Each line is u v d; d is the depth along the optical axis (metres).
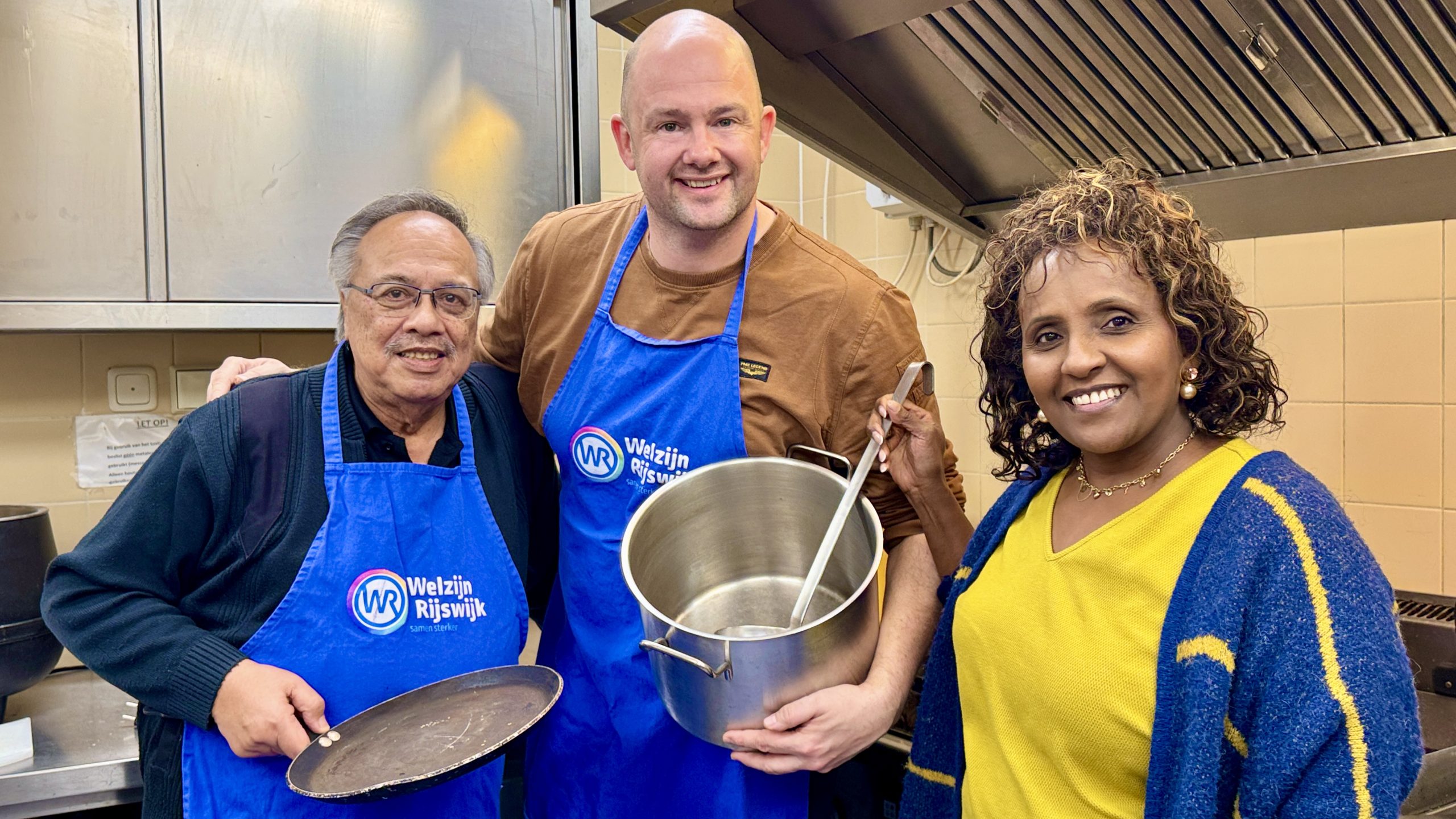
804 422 1.09
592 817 1.15
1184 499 0.73
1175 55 1.12
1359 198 1.25
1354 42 1.03
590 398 1.13
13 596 1.37
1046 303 0.74
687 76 0.98
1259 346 1.62
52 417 1.73
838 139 1.33
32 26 1.50
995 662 0.81
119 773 1.29
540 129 1.83
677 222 1.03
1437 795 0.93
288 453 1.01
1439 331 1.45
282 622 0.97
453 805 1.06
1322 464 1.58
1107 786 0.73
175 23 1.57
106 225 1.56
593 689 1.16
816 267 1.10
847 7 1.10
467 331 1.02
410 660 1.02
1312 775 0.60
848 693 0.93
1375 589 0.63
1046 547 0.81
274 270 1.67
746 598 1.13
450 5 1.75
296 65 1.65
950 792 0.91
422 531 1.04
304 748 0.89
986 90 1.25
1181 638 0.68
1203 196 1.35
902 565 1.13
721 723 0.92
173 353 1.81
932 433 1.01
